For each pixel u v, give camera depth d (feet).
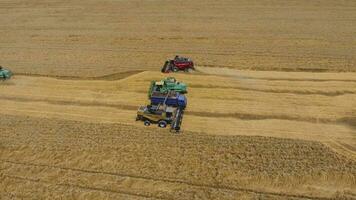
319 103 81.51
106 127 74.74
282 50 111.86
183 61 98.07
